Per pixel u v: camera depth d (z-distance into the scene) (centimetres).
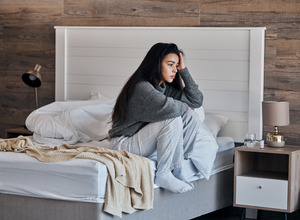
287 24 396
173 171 304
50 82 471
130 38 432
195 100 332
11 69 487
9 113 491
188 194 327
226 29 406
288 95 399
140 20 438
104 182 261
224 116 408
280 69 400
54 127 359
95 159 266
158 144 294
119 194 268
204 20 420
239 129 406
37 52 474
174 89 337
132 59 433
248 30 400
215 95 412
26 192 274
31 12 474
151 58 307
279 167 391
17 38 482
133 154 287
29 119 374
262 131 406
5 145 293
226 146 373
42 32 471
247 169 380
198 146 327
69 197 264
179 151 298
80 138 365
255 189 353
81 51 449
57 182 267
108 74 441
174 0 427
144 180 279
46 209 271
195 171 331
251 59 400
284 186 346
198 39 414
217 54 410
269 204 350
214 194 356
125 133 308
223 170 367
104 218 261
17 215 278
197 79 416
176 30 419
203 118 388
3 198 281
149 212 292
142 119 300
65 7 461
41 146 302
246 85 404
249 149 355
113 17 445
